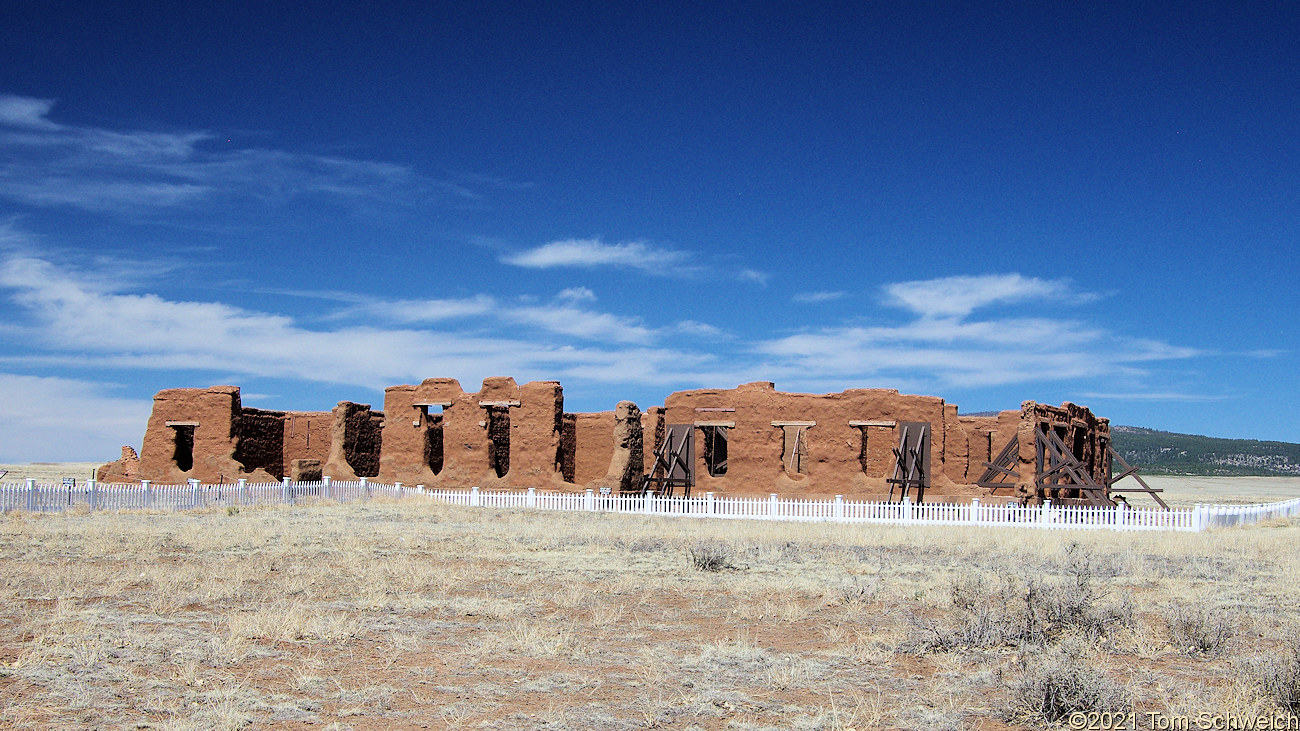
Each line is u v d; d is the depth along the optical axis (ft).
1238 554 70.69
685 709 27.55
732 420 124.77
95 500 99.25
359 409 150.20
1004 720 27.09
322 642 35.37
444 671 31.58
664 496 125.90
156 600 42.75
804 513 107.34
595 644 36.17
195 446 135.13
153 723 25.20
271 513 100.73
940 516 101.76
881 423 116.88
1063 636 36.45
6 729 24.53
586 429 149.59
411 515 102.73
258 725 25.62
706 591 49.78
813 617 42.57
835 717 26.58
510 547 69.31
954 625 39.04
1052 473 109.50
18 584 46.55
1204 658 35.12
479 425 136.26
